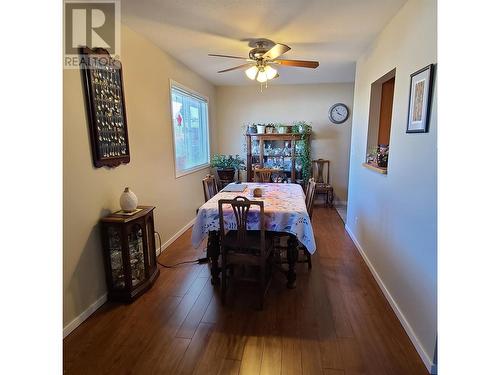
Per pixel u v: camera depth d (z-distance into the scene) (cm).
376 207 276
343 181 566
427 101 170
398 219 218
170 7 222
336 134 554
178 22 251
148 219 257
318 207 545
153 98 313
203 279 273
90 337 193
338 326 204
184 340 190
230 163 530
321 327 203
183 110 423
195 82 446
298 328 202
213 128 555
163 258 321
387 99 308
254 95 562
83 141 207
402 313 206
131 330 200
